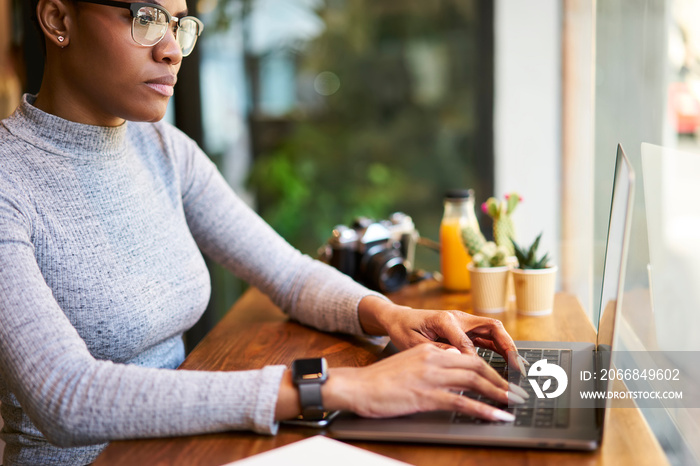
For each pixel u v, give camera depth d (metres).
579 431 0.72
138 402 0.75
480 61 2.73
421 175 3.07
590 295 1.47
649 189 0.96
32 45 2.05
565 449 0.71
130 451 0.74
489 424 0.75
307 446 0.71
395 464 0.66
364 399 0.77
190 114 2.48
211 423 0.76
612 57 1.31
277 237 1.33
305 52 2.98
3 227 0.87
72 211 0.99
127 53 0.94
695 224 0.81
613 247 0.83
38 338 0.78
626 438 0.73
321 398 0.77
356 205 3.12
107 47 0.93
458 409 0.76
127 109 0.97
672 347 0.89
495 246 1.36
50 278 0.96
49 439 0.77
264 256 1.28
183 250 1.15
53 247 0.96
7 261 0.83
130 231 1.05
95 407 0.75
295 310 1.25
